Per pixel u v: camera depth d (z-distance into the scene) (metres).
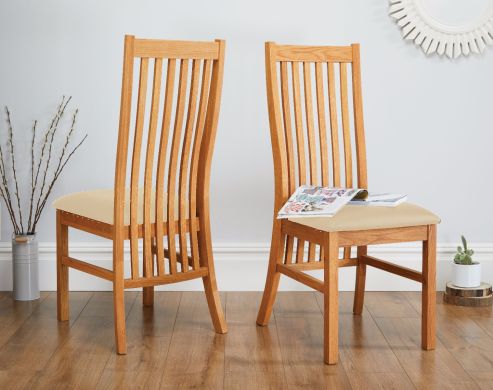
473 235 3.28
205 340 2.64
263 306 2.80
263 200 3.23
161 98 3.21
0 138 3.17
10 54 3.12
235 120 3.19
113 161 3.19
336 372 2.37
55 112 3.16
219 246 3.24
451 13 3.15
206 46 2.54
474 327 2.80
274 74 2.70
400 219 2.48
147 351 2.53
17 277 3.08
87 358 2.47
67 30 3.12
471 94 3.22
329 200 2.55
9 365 2.40
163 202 2.61
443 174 3.25
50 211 3.22
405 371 2.38
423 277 2.57
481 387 2.26
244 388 2.24
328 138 3.27
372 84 3.19
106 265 3.24
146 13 3.12
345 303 3.11
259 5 3.13
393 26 3.17
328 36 3.16
